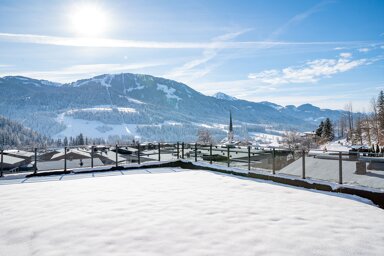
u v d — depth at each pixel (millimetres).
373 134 54594
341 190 7773
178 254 3945
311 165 11742
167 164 14008
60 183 9039
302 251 4082
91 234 4613
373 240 4477
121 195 7238
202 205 6301
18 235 4605
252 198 7027
